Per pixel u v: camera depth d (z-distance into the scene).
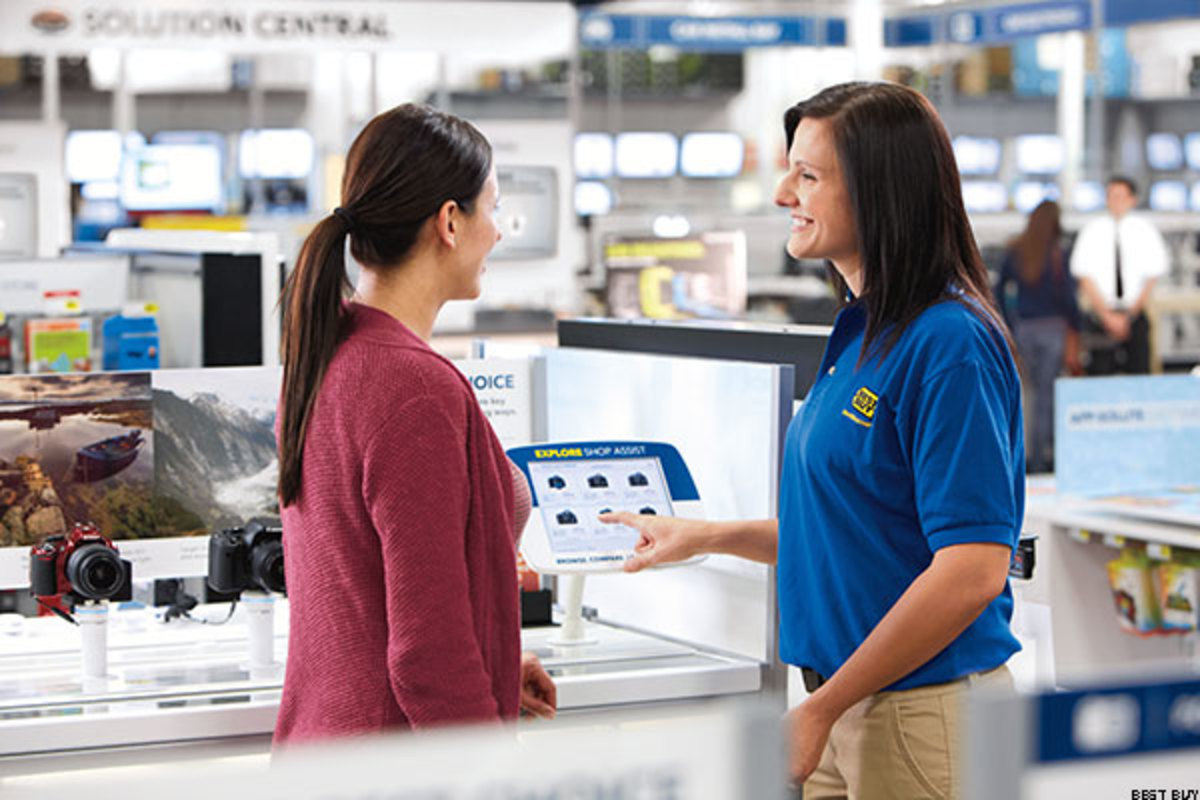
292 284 2.11
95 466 2.83
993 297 2.26
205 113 13.48
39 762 2.37
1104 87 12.96
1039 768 0.93
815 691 2.33
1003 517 2.13
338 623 2.06
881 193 2.19
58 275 4.97
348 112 13.73
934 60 14.52
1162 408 4.98
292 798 0.85
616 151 14.27
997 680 2.26
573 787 0.89
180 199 11.63
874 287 2.22
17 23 8.39
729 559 2.87
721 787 0.91
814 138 2.26
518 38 9.21
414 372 2.02
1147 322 9.62
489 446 2.09
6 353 5.04
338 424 2.04
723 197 14.88
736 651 2.87
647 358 3.04
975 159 14.22
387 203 2.11
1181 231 11.06
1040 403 8.94
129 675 2.62
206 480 2.91
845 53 13.25
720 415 2.87
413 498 1.98
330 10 8.84
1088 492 4.89
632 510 2.80
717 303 8.03
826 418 2.26
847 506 2.25
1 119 13.03
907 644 2.12
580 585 2.90
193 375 2.89
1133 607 4.73
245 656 2.76
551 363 3.31
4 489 2.78
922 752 2.20
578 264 11.59
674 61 14.60
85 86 13.20
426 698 1.97
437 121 2.15
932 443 2.14
